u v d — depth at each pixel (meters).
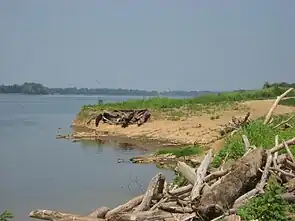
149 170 21.73
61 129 44.62
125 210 10.76
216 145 23.64
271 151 12.16
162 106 46.97
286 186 10.93
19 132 41.75
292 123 21.97
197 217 9.56
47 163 24.48
